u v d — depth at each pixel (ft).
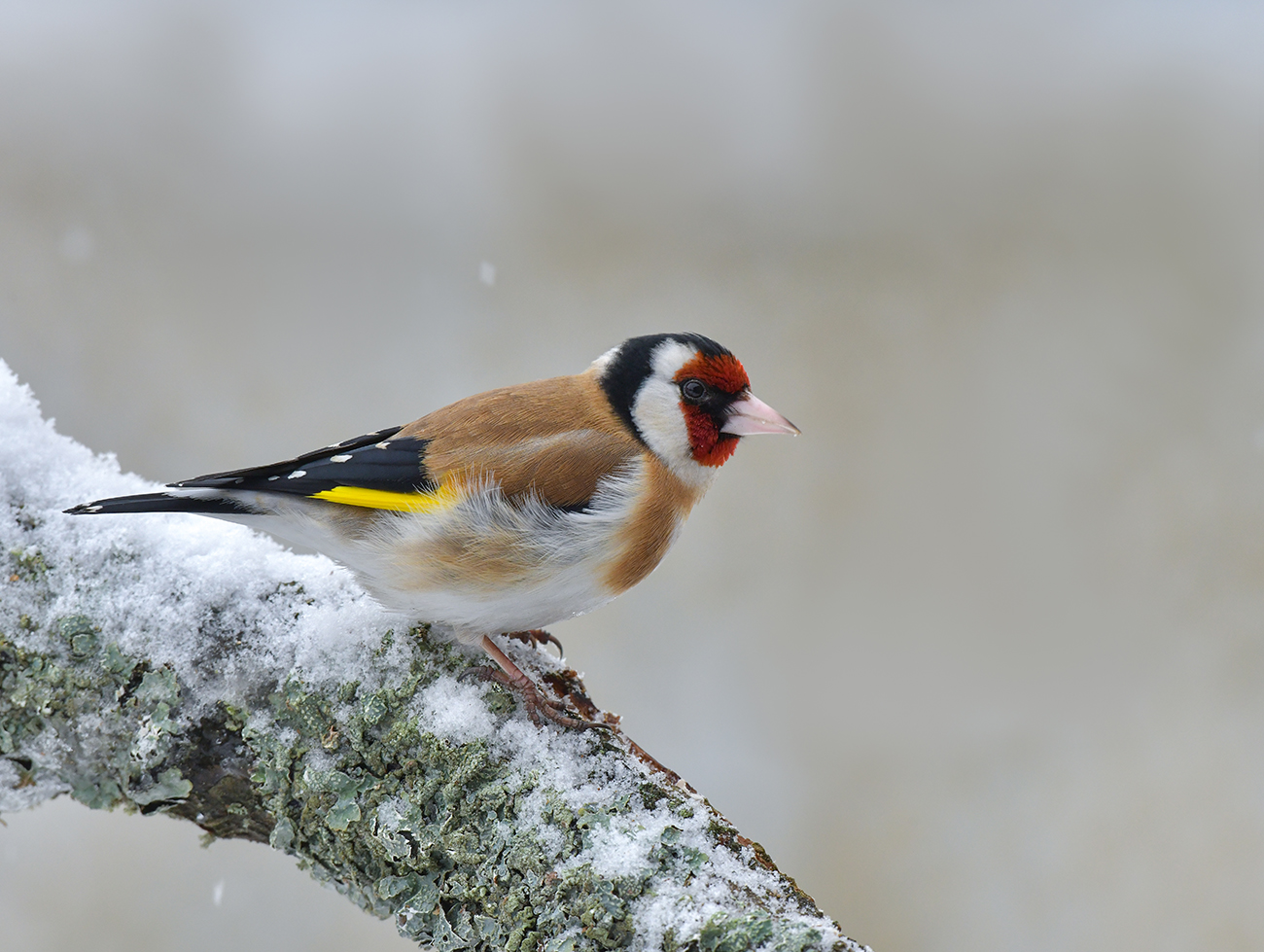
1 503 16.38
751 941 12.49
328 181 44.86
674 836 13.91
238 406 38.65
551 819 14.23
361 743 15.39
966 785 33.91
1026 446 39.78
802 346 42.45
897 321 43.98
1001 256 44.65
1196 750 34.47
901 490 39.52
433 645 16.33
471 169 46.29
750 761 33.68
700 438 20.74
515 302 43.19
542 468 18.66
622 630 35.78
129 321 39.70
